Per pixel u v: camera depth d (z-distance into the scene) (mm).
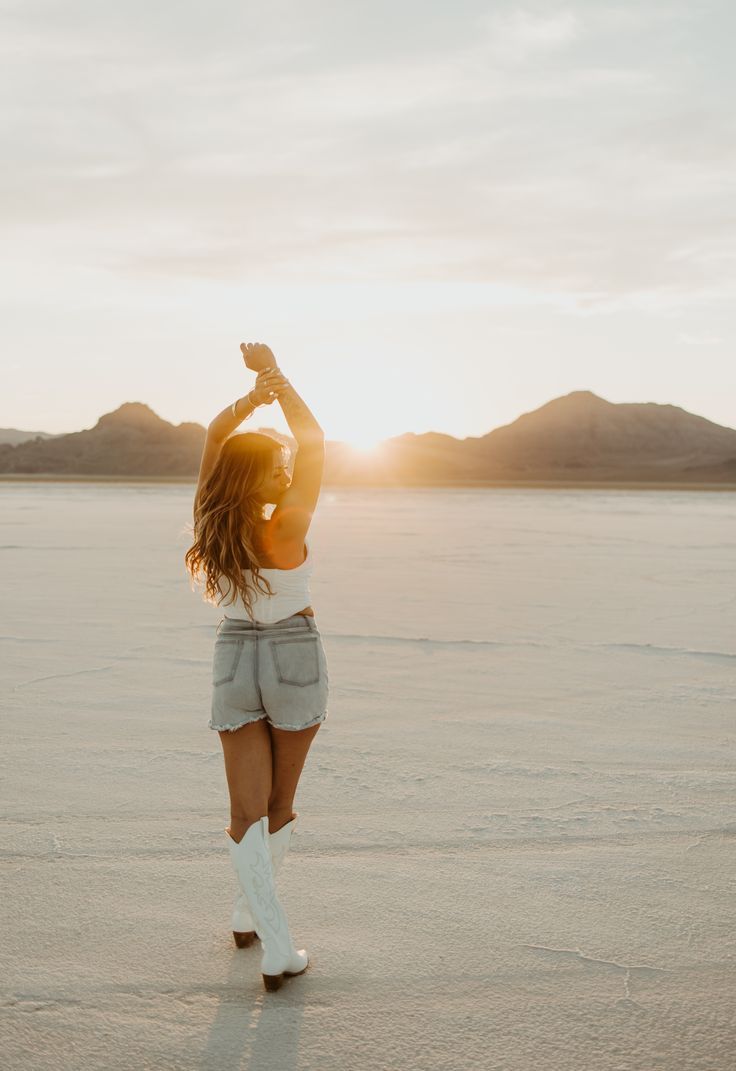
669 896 3967
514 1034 2975
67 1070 2779
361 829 4695
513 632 10562
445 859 4340
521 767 5699
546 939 3588
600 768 5695
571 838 4602
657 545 24578
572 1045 2914
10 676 8078
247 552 3352
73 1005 3125
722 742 6270
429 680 8102
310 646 3447
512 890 4016
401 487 143375
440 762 5789
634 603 13023
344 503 62688
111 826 4715
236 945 3543
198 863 4285
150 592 13734
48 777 5438
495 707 7180
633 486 172750
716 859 4363
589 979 3305
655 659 9055
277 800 3592
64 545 22875
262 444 3418
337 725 6641
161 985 3258
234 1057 2848
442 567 17969
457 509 52281
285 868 4234
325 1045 2910
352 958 3445
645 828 4730
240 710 3400
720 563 19234
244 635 3434
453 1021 3047
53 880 4090
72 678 8008
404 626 10930
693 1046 2918
